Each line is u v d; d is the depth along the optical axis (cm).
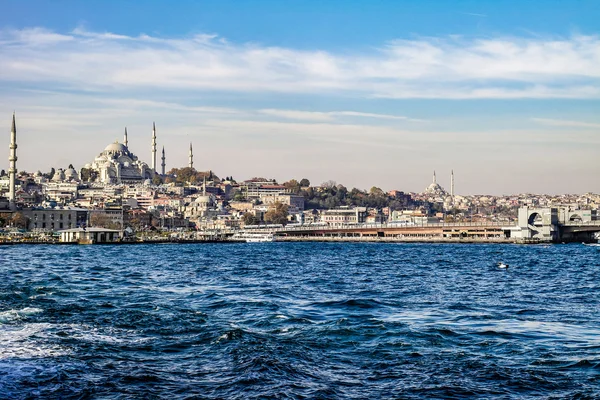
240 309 8588
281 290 10981
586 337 6888
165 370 5547
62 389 5016
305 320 7738
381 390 5081
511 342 6625
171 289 11038
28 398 4831
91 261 19588
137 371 5491
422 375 5453
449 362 5838
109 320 7606
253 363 5709
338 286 12000
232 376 5384
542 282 13325
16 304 8750
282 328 7275
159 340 6612
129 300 9362
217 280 13000
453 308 8962
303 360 5881
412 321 7812
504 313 8512
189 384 5178
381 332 7050
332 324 7488
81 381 5200
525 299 10088
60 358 5816
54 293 10050
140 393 4962
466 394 5006
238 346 6297
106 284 11825
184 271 15575
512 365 5750
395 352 6200
